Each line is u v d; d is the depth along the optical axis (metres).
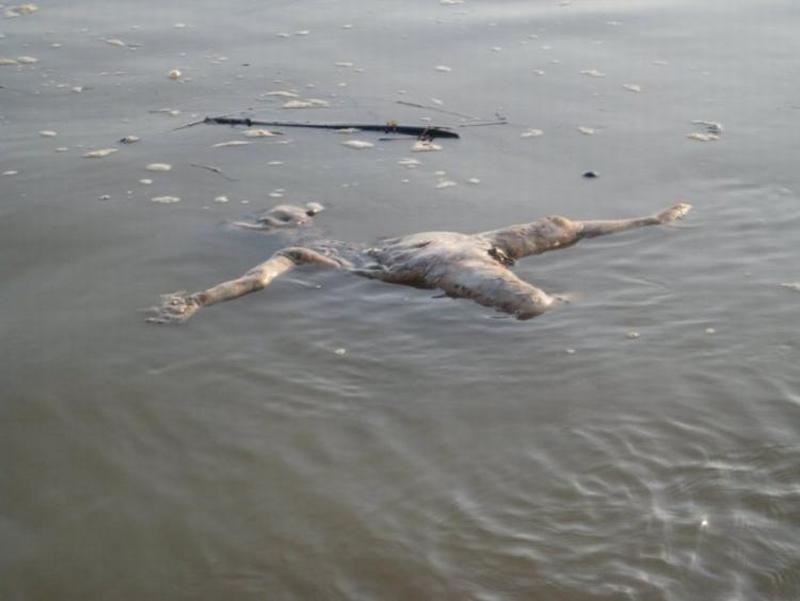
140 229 8.28
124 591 6.52
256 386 7.27
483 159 8.95
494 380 7.28
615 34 10.61
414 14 11.05
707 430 6.99
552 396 7.19
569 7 11.13
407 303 7.73
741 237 8.14
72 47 10.53
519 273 7.92
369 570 6.55
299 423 7.10
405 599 6.46
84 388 7.27
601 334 7.50
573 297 7.75
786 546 6.55
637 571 6.50
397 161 8.93
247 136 9.22
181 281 7.90
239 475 6.89
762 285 7.78
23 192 8.61
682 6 11.11
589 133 9.21
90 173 8.80
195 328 7.58
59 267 7.99
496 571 6.52
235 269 7.98
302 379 7.30
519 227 8.12
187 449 7.01
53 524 6.74
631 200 8.51
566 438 6.99
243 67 10.16
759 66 10.03
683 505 6.70
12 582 6.55
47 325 7.61
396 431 7.05
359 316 7.65
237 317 7.65
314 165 8.88
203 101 9.69
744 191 8.54
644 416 7.07
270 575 6.55
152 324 7.61
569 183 8.68
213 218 8.38
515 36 10.59
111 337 7.54
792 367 7.28
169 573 6.57
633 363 7.34
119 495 6.84
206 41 10.62
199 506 6.79
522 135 9.21
